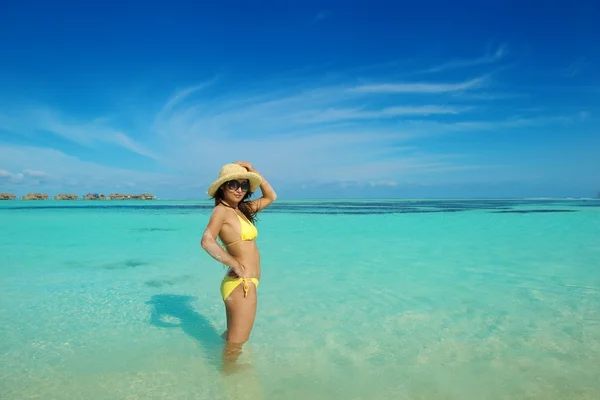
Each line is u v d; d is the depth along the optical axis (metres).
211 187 4.60
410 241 14.91
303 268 9.66
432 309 6.39
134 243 14.50
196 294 7.45
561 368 4.32
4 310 6.43
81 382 4.08
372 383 4.04
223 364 4.50
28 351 4.84
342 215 32.62
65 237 16.38
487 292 7.38
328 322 5.82
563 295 7.16
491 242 14.35
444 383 4.02
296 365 4.46
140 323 5.86
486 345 4.95
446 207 51.16
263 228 20.62
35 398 3.76
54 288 7.83
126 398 3.77
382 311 6.31
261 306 6.60
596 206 51.88
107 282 8.36
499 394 3.80
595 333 5.31
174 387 3.99
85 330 5.57
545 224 22.12
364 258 11.04
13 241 15.04
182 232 18.48
